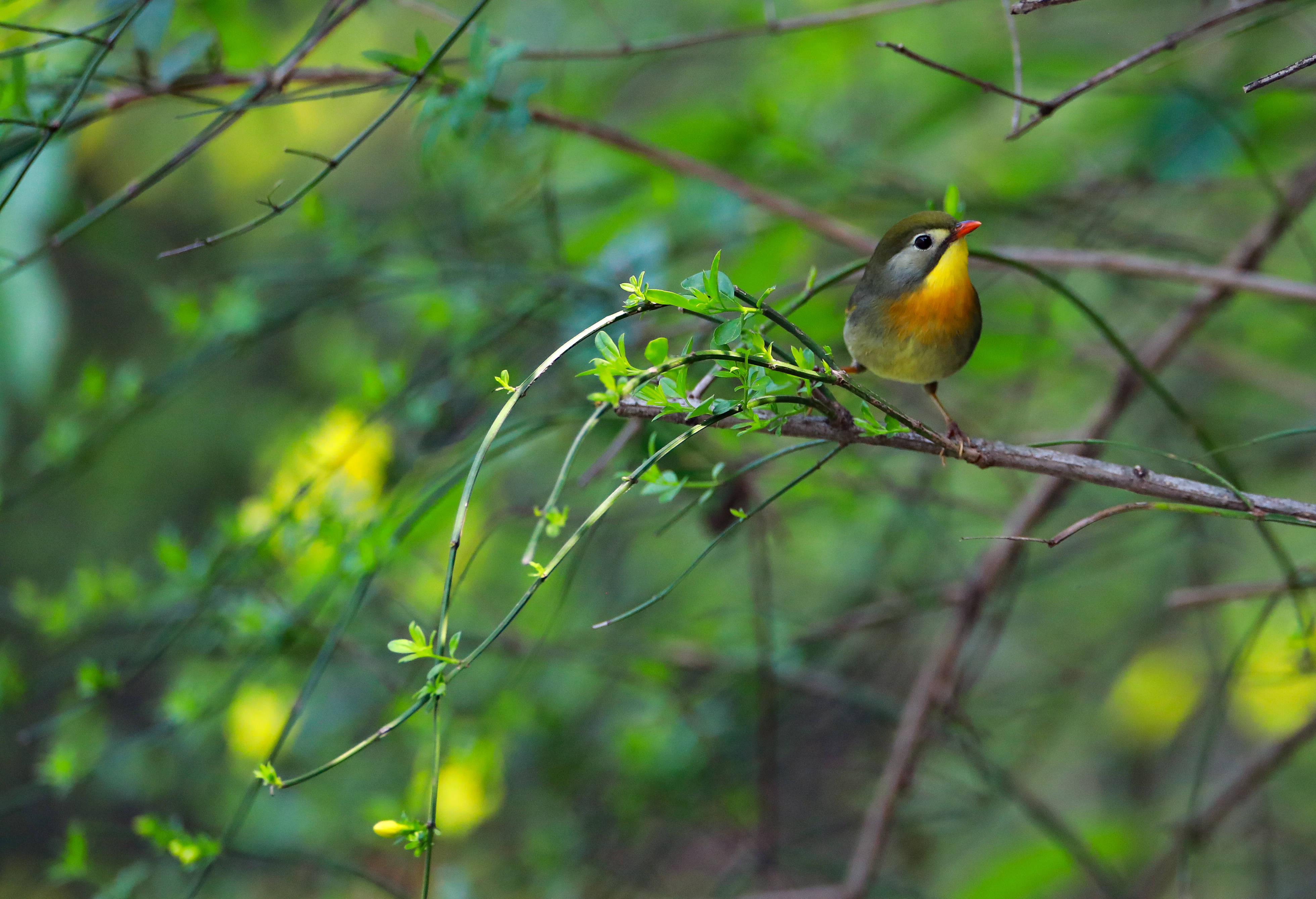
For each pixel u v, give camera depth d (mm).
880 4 7957
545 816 10898
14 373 7328
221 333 8586
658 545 12328
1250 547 12773
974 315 6402
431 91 6938
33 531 16203
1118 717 13797
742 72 12570
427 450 8211
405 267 9195
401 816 4332
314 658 9297
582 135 8703
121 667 9078
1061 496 8953
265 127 12195
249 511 8305
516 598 10883
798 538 12109
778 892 10594
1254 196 12031
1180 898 7602
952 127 11180
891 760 9008
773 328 8398
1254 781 9125
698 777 10062
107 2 6930
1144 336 11875
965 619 9102
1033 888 10734
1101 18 11117
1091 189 9953
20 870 13789
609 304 8703
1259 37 9859
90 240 10250
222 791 11883
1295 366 11656
